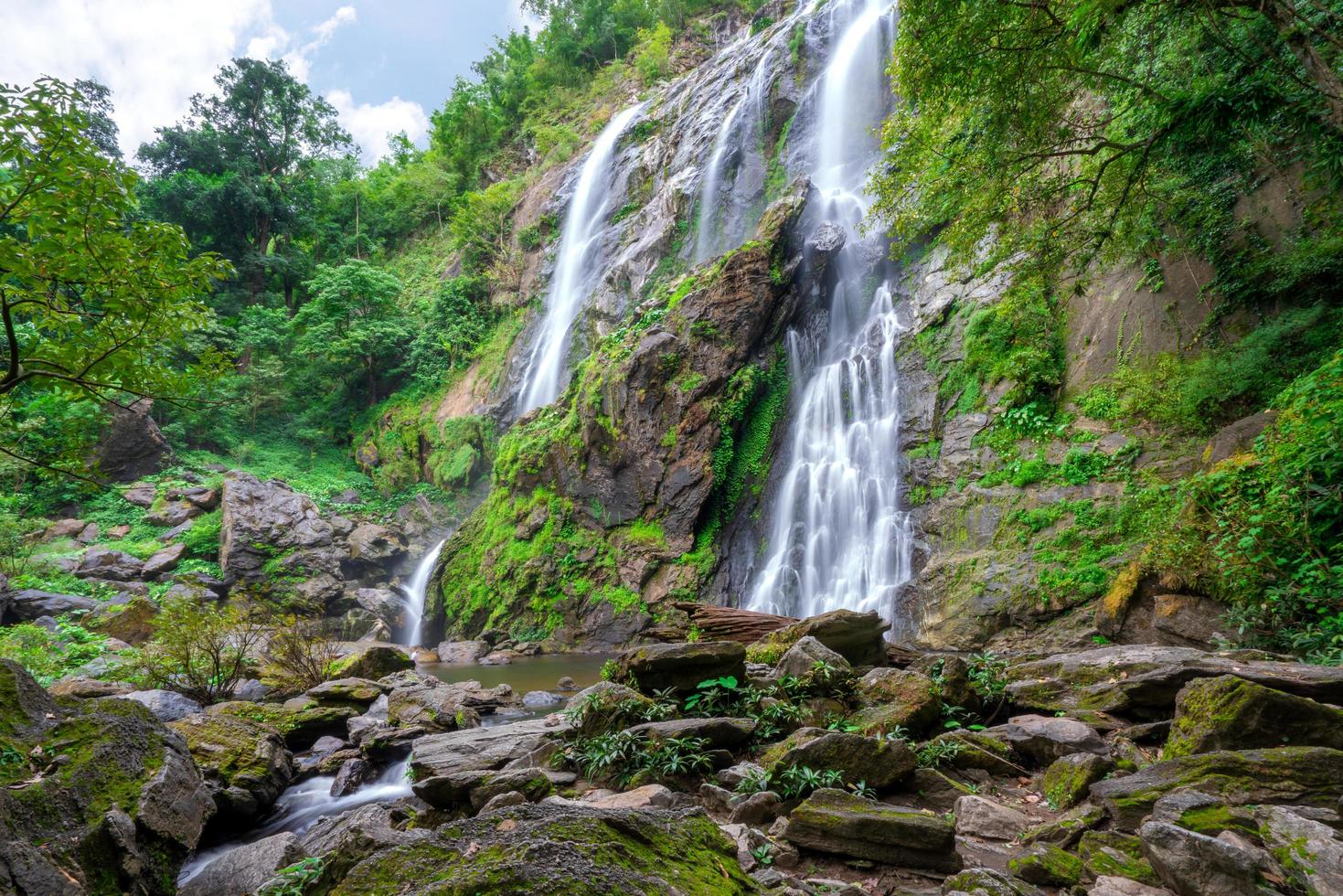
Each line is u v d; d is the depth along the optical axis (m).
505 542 19.81
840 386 18.11
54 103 4.75
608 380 18.84
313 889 3.13
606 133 35.34
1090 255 12.05
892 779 4.23
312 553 21.42
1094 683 5.71
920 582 13.31
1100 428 12.35
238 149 43.84
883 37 23.55
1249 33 8.93
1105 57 9.73
